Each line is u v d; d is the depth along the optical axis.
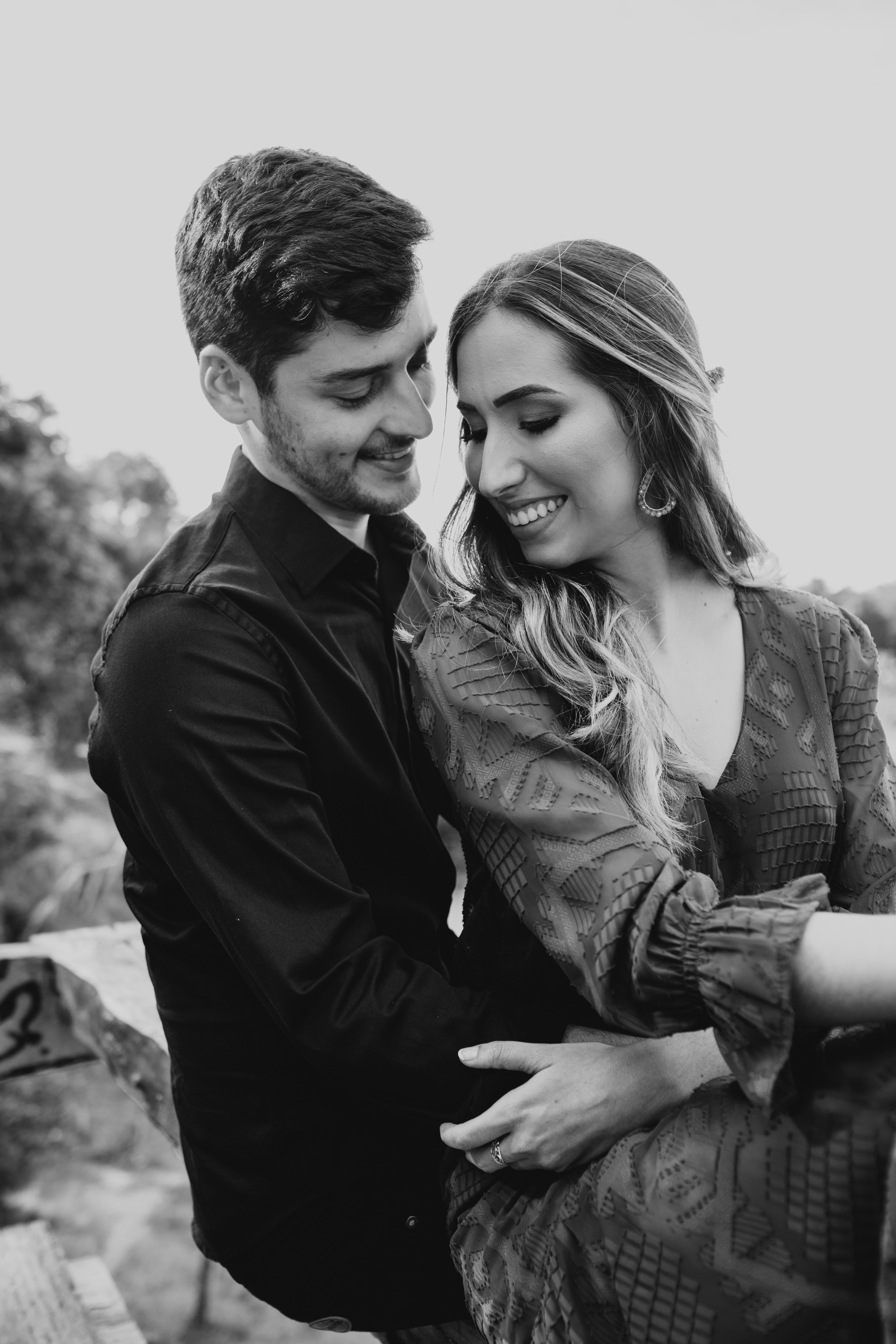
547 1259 1.15
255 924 1.31
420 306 1.48
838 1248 0.95
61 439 14.10
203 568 1.43
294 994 1.29
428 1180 1.43
